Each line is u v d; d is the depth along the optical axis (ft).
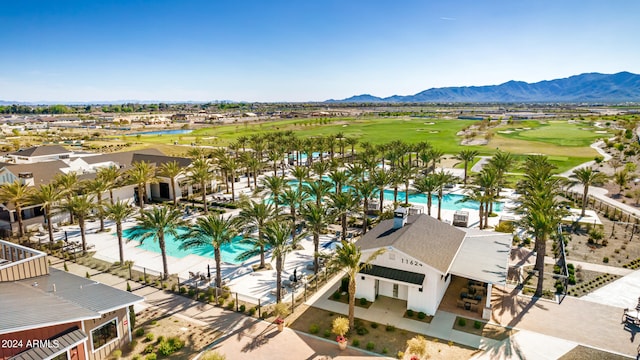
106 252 143.64
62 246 146.20
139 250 146.00
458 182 217.77
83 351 76.02
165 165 206.18
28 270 93.91
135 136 542.16
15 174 181.37
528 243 143.84
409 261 99.45
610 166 278.46
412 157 347.77
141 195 189.37
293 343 86.22
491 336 87.61
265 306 103.09
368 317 97.04
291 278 118.42
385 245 102.27
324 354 82.23
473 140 437.99
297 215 148.97
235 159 261.24
